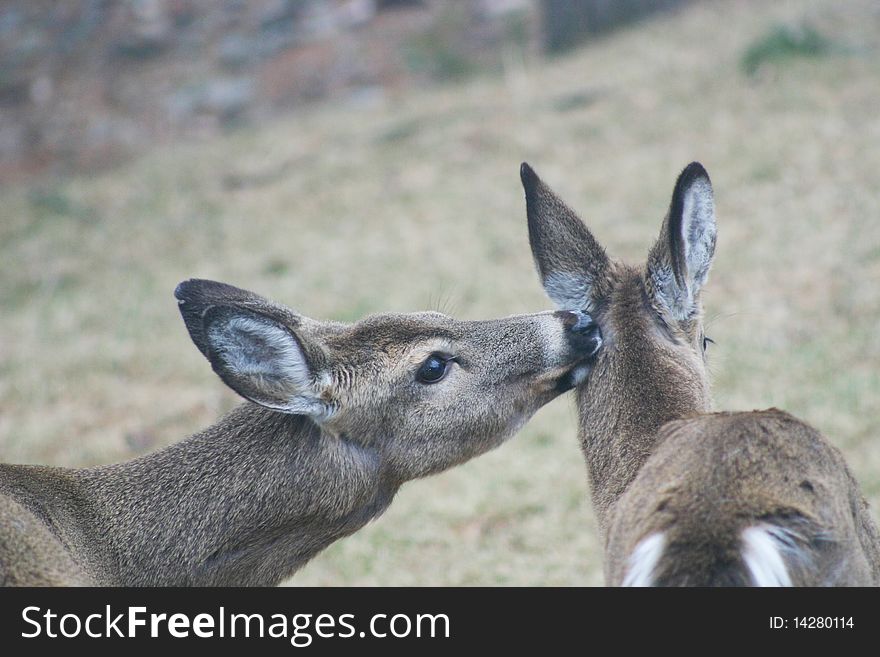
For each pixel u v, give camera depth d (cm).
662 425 653
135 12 3194
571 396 898
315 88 2758
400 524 1154
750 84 2078
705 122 1975
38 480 731
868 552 583
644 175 1848
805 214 1591
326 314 1611
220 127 2702
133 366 1603
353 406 741
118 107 2841
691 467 546
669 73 2252
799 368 1247
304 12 3089
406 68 2752
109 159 2636
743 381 1241
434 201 1961
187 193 2239
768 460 538
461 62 2734
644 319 711
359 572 1076
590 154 1984
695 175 703
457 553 1087
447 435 767
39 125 2812
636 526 546
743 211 1650
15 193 2420
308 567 1102
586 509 1126
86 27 3159
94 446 1389
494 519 1138
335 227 1952
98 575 707
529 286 1598
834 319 1337
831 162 1714
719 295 1445
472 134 2195
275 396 714
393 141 2277
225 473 739
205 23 3125
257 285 1781
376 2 3034
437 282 1658
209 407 1459
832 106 1903
